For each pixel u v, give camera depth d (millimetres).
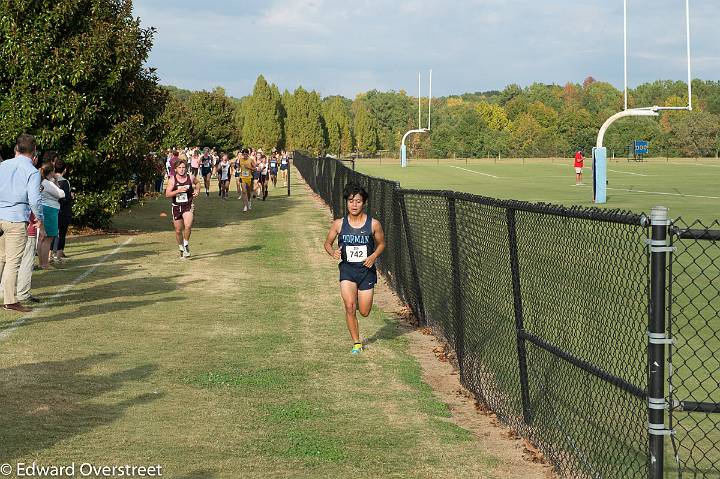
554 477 6273
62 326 11023
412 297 12719
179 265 17188
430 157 118750
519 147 124625
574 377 6348
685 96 186125
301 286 15094
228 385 8492
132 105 23203
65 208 17016
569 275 6500
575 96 180500
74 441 6680
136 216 28375
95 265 16719
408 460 6535
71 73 20906
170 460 6336
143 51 22891
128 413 7465
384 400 8148
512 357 7547
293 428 7223
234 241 21984
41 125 21250
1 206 11703
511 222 7375
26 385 8195
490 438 7230
